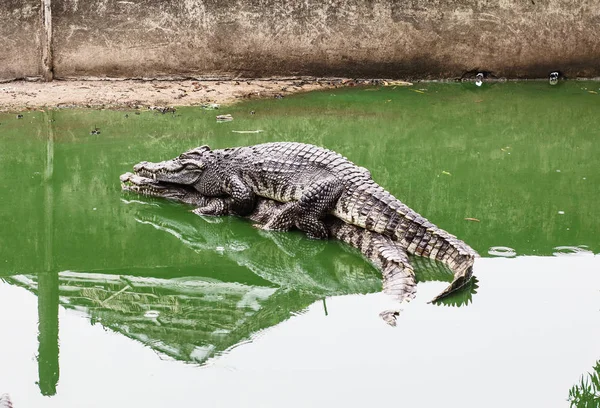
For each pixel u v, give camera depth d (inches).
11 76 498.9
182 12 522.3
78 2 501.4
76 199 317.1
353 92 527.2
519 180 349.7
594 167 371.2
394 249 257.8
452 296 235.9
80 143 379.6
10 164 347.9
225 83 532.4
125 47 517.3
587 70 587.5
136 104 462.9
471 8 562.6
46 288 244.2
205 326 218.8
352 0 546.9
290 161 288.2
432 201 319.0
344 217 274.4
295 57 549.6
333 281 254.4
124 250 276.5
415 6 556.1
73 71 512.4
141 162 329.1
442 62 571.8
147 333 213.9
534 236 285.3
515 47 575.2
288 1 537.6
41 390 183.2
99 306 231.9
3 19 487.8
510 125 450.0
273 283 254.4
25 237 280.8
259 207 302.7
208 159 305.7
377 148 393.1
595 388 186.1
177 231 294.7
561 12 571.2
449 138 418.3
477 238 281.9
